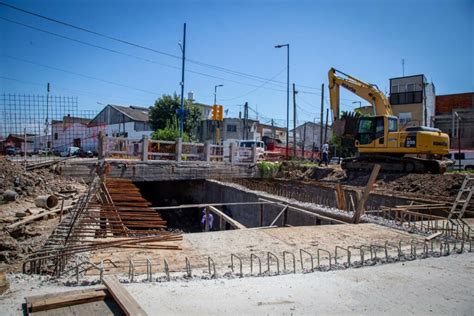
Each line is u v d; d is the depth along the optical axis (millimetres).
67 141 23781
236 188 16984
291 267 5676
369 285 4797
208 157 20047
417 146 16938
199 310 3914
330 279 5035
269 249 6742
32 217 8477
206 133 46844
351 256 6336
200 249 6617
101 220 7578
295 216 12516
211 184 19453
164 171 17609
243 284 4793
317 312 3934
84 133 23781
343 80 20000
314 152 39625
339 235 7898
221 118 23484
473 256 6305
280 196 14492
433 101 34938
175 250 6500
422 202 11844
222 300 4219
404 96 32875
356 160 19875
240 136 48344
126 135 42969
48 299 3740
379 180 17109
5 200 10094
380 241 7430
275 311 3938
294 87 32031
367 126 18750
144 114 48562
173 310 3893
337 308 4047
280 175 21641
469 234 7695
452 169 23844
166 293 4402
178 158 18391
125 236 7266
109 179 13180
